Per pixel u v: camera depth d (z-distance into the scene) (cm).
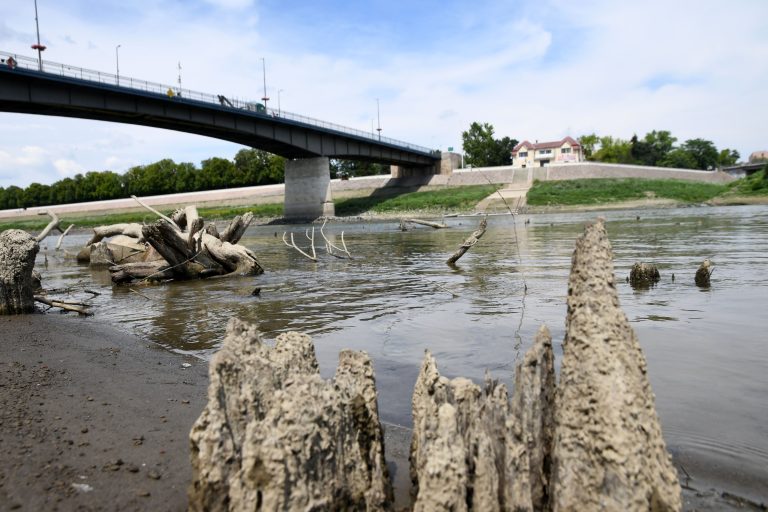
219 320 1068
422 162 10012
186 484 405
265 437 306
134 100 5138
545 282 1357
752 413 502
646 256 1803
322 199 7900
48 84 4484
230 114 6125
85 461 442
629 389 309
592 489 299
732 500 363
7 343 891
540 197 7794
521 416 354
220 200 9919
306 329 945
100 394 616
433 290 1323
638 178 8662
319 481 311
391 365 709
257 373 369
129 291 1569
